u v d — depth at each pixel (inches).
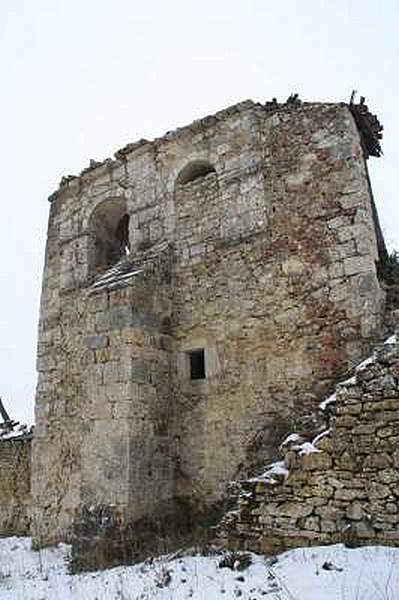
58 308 401.4
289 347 280.2
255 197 314.3
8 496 425.4
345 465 198.2
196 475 293.0
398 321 256.5
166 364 311.3
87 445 285.0
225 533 221.3
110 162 396.2
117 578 214.1
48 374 390.3
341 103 299.3
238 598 170.4
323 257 281.0
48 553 310.8
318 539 196.2
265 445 272.7
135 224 366.9
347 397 204.8
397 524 183.6
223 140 339.6
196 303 321.7
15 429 455.5
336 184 287.4
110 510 263.7
